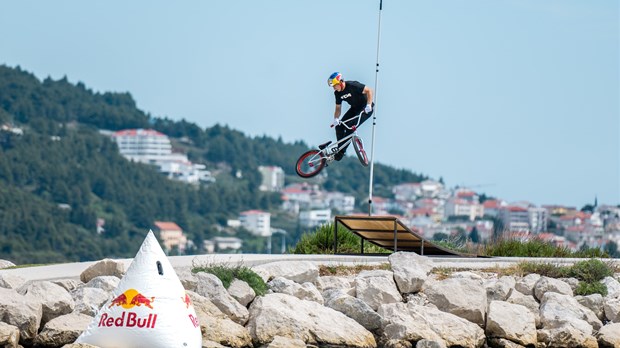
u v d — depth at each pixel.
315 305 49.75
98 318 41.66
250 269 52.84
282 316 48.03
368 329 49.81
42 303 46.06
